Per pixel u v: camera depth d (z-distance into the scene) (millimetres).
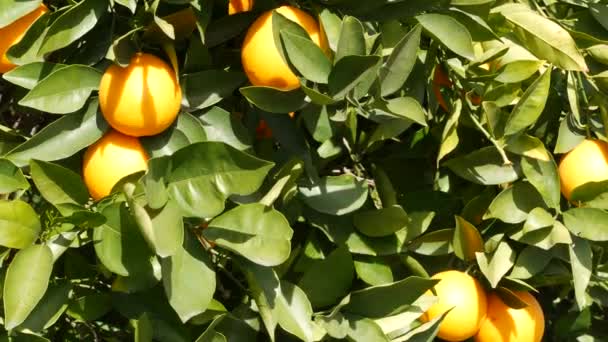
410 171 1632
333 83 1372
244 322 1498
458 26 1475
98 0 1384
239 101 1502
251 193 1371
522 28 1555
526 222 1506
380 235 1540
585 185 1515
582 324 1723
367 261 1556
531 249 1547
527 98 1494
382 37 1471
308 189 1518
